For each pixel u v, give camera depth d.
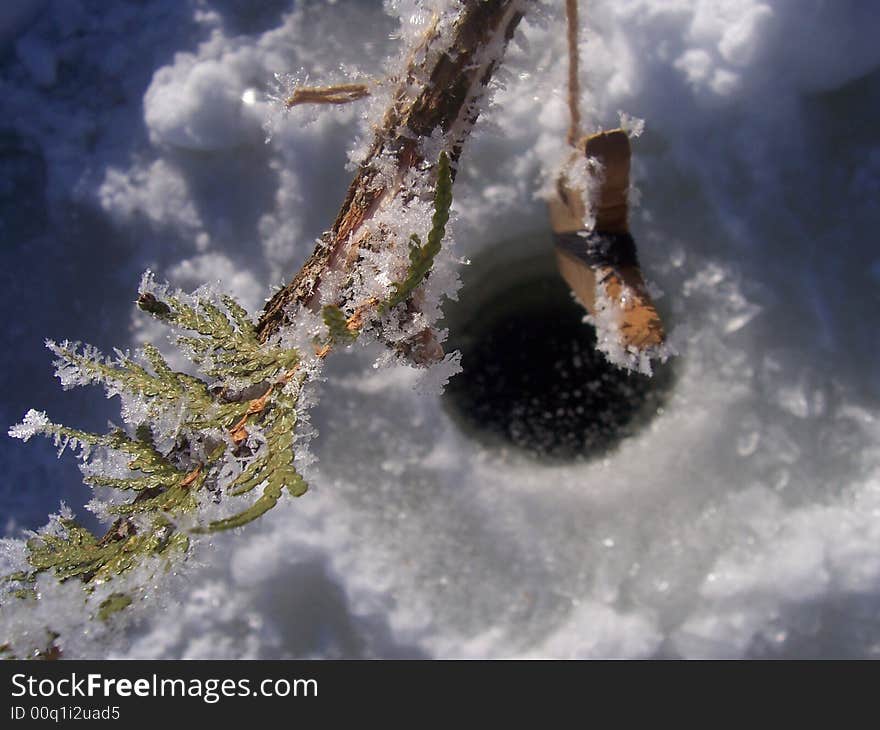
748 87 0.59
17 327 0.65
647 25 0.59
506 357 0.68
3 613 0.23
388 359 0.28
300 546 0.59
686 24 0.59
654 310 0.47
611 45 0.60
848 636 0.54
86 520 0.61
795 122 0.59
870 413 0.57
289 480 0.22
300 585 0.59
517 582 0.59
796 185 0.60
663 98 0.60
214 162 0.64
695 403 0.60
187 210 0.64
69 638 0.23
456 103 0.28
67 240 0.65
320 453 0.61
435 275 0.27
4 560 0.27
